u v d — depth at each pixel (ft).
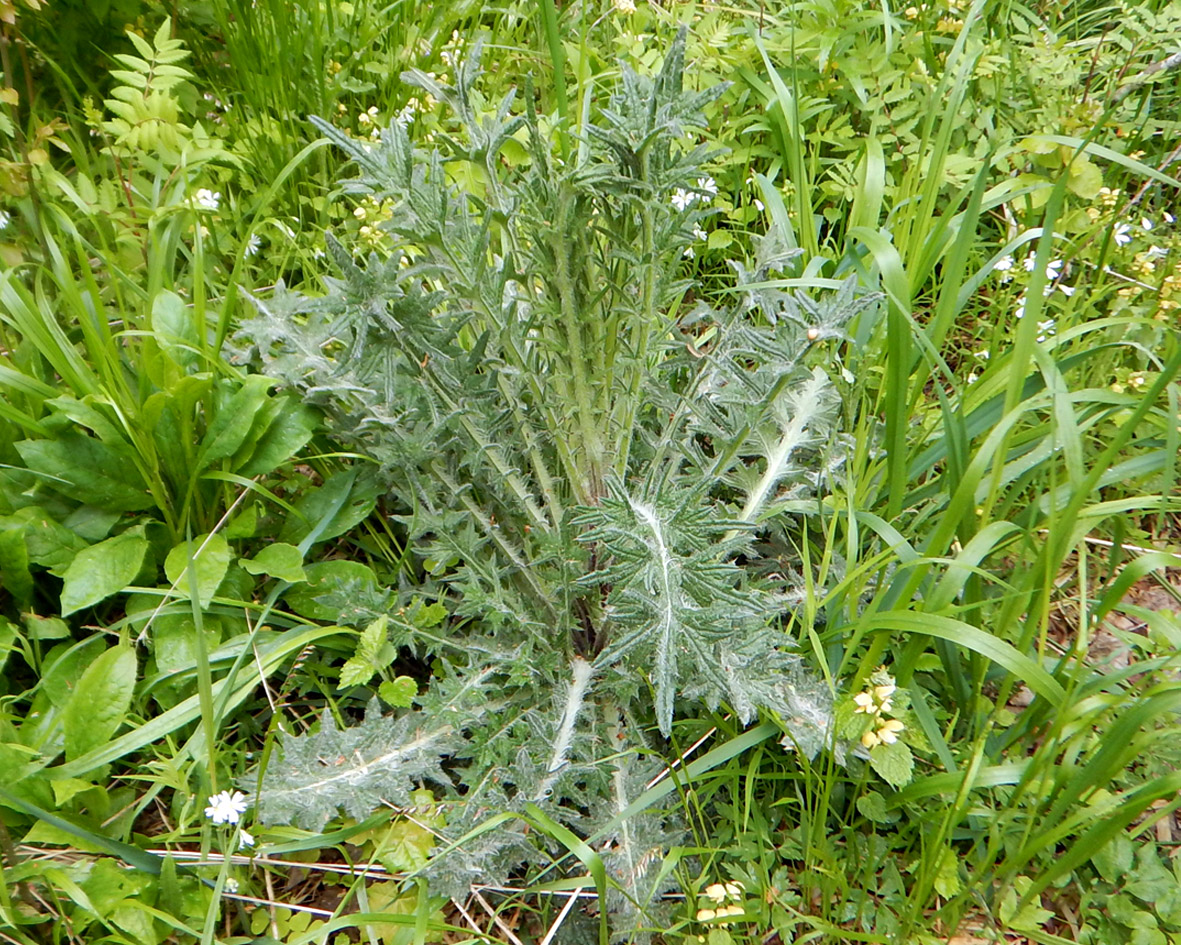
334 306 2.21
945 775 2.31
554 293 2.34
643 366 2.46
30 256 2.94
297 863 2.35
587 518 2.18
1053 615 2.97
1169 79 4.17
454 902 2.28
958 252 2.72
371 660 2.48
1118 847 2.38
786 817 2.55
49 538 2.58
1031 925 2.30
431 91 2.15
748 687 2.32
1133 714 2.13
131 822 2.35
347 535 2.96
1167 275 3.44
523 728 2.47
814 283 2.78
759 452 2.74
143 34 3.84
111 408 2.62
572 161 2.37
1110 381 3.34
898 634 2.67
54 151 3.70
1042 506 2.74
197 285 2.78
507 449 2.60
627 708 2.56
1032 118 4.02
